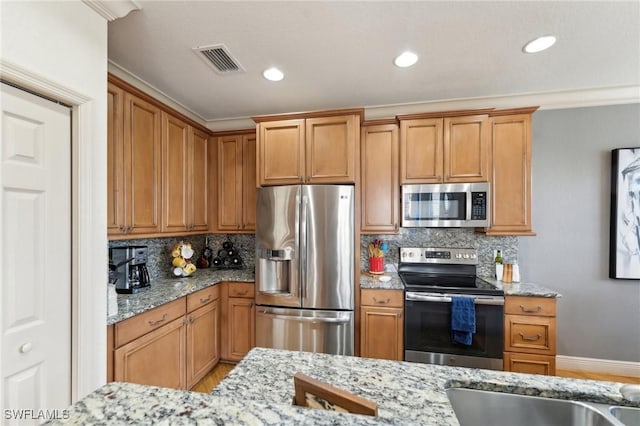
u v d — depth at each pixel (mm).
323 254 2400
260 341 2518
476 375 922
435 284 2385
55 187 1250
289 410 539
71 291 1310
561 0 1439
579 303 2592
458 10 1509
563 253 2619
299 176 2559
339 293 2381
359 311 2438
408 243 2902
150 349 1828
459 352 2207
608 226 2531
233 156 3037
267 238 2510
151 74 2174
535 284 2420
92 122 1366
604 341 2545
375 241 2875
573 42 1792
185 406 553
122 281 2096
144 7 1463
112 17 1441
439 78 2273
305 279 2418
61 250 1271
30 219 1160
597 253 2557
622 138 2496
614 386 848
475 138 2451
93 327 1360
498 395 873
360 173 2631
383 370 956
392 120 2646
